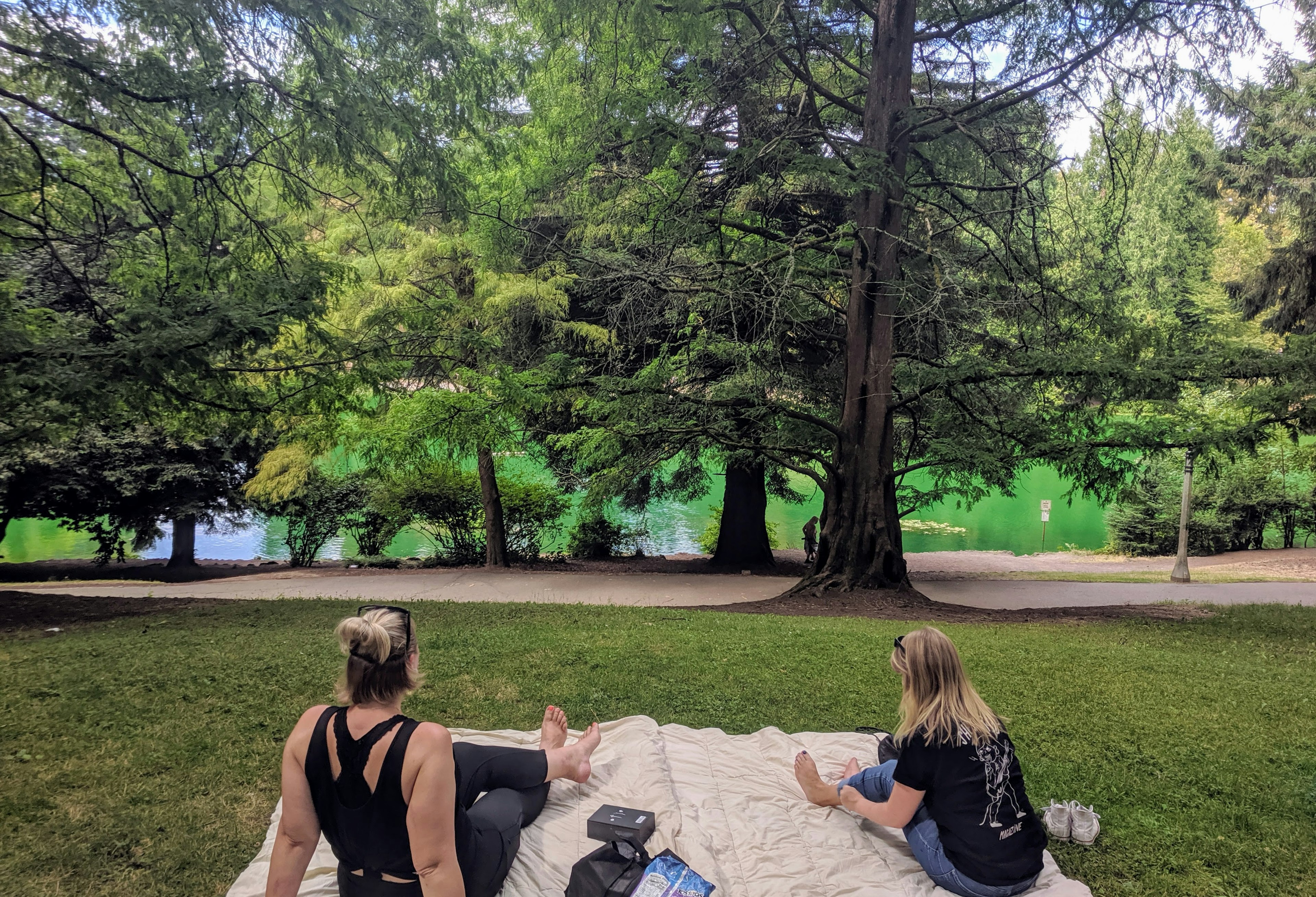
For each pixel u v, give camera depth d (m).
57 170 8.88
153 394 9.05
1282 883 3.53
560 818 3.65
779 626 9.52
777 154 12.09
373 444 13.77
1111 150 13.10
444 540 22.30
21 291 10.77
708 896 2.95
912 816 3.26
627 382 13.78
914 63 15.42
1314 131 20.50
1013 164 13.97
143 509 19.81
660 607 11.53
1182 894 3.45
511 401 13.15
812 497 21.98
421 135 10.04
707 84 12.87
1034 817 3.18
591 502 17.81
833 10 13.55
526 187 14.55
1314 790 4.49
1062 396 13.81
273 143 9.53
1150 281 27.78
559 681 6.42
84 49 7.95
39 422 9.64
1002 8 11.91
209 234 10.00
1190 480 17.66
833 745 4.66
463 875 2.79
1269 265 22.22
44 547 26.64
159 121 9.29
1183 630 10.43
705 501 38.34
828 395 17.38
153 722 5.34
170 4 7.79
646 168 13.95
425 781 2.45
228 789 4.31
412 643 2.59
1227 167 22.17
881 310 13.34
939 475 16.52
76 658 7.14
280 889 2.55
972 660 7.64
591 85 13.47
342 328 15.34
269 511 20.72
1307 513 25.31
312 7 8.63
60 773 4.49
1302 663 8.26
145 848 3.71
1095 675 7.07
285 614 10.20
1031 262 14.56
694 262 13.98
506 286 15.84
